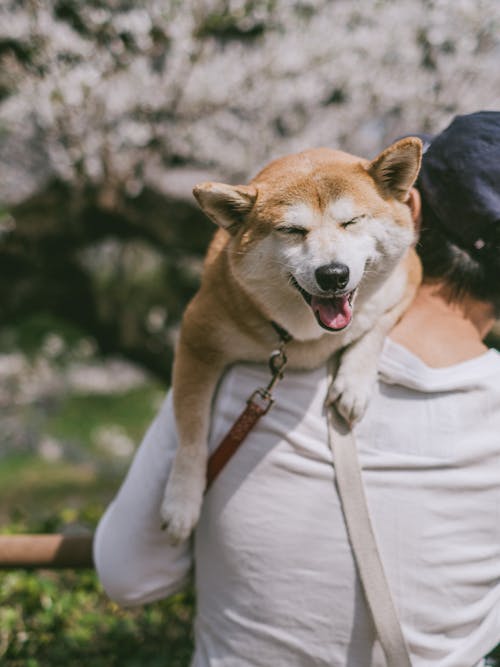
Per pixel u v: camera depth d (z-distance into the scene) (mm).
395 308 1814
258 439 1503
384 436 1469
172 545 1637
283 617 1468
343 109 6684
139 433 11219
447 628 1455
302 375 1530
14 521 2885
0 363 11727
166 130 6625
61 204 6973
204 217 7062
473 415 1481
